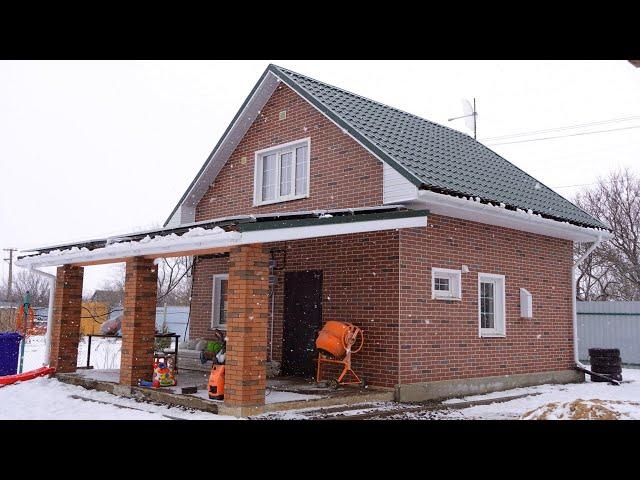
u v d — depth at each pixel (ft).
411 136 44.83
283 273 43.09
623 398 39.47
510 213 38.96
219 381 31.22
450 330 38.50
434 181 35.73
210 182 51.08
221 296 50.14
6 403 34.45
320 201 41.50
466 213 38.19
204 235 30.66
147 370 36.63
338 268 39.32
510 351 43.16
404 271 35.94
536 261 46.73
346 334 35.65
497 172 48.60
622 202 114.11
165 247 33.68
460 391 38.34
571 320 49.88
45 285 213.25
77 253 40.73
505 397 38.50
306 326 40.98
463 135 58.23
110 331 49.47
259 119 47.60
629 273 107.14
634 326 67.21
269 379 39.50
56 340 43.75
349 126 38.65
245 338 29.37
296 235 28.63
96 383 38.47
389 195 35.45
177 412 30.53
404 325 35.55
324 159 41.73
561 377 47.50
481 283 42.47
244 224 29.53
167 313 101.86
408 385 35.17
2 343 44.75
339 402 32.58
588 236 49.03
